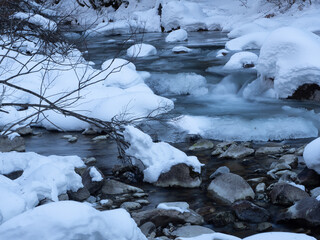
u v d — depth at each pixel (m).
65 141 7.72
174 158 5.76
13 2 7.46
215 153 6.69
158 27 23.36
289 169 5.84
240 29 17.39
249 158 6.44
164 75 11.62
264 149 6.66
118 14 26.39
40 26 6.93
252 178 5.67
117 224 2.69
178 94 10.94
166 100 8.73
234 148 6.64
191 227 4.30
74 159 5.82
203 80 10.99
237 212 4.61
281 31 9.41
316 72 8.76
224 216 4.49
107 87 9.57
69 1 27.42
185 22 21.81
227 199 5.02
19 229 2.41
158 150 5.89
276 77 9.36
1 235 2.40
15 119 8.41
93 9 27.69
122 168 6.05
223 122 7.88
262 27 17.05
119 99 8.29
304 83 9.01
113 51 16.73
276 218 4.58
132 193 5.36
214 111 9.01
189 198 5.17
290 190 4.91
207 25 21.52
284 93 9.28
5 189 3.45
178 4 22.48
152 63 13.86
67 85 9.65
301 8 18.42
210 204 4.96
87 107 8.47
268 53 9.52
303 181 5.39
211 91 10.81
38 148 7.36
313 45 9.04
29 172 5.05
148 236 4.20
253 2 21.80
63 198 4.71
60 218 2.45
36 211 2.48
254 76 10.98
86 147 7.30
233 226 4.44
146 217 4.40
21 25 6.88
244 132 7.54
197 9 22.61
